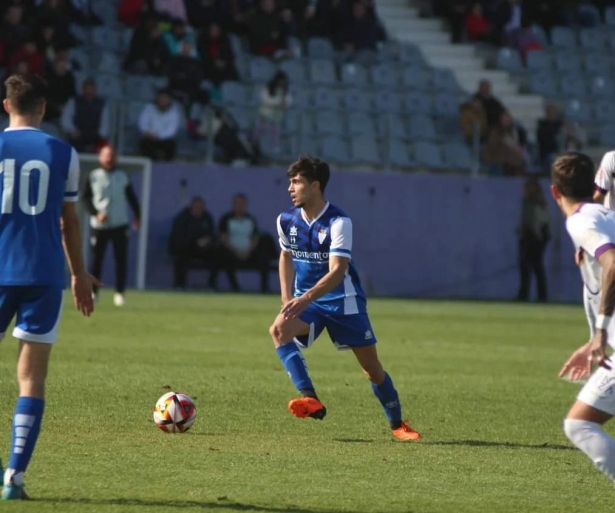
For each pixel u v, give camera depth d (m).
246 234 78.88
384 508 16.92
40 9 81.62
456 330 54.56
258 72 90.38
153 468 19.33
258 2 95.56
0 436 21.75
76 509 16.06
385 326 55.44
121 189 58.81
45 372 17.14
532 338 51.56
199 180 81.12
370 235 85.00
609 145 94.81
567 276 87.94
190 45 83.94
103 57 86.19
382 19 103.88
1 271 16.98
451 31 103.38
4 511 15.80
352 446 22.42
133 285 80.75
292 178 23.50
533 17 106.69
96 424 23.69
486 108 88.75
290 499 17.30
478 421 26.47
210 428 23.83
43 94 17.64
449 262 86.44
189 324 51.38
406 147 88.62
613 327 16.73
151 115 79.94
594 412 16.27
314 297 22.33
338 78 93.62
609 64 103.75
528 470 20.53
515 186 86.88
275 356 39.53
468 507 17.22
